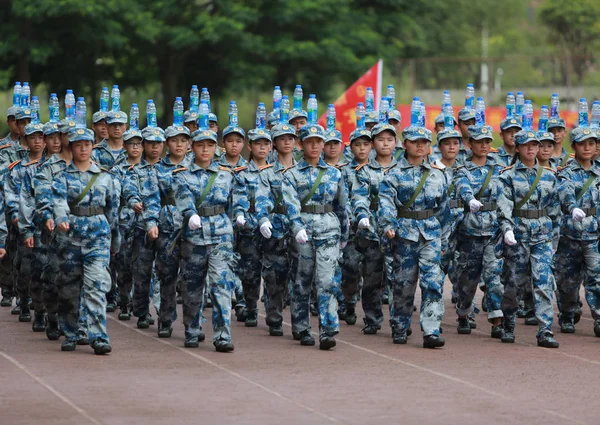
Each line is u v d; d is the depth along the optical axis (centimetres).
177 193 2122
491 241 2359
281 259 2352
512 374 1919
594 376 1909
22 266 2517
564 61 8175
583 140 2411
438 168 2211
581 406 1675
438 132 2678
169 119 7019
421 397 1722
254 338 2330
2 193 2520
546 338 2219
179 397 1702
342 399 1702
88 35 6322
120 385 1786
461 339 2331
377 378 1869
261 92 7712
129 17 6297
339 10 6944
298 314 2228
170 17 6694
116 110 2664
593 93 7919
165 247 2280
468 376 1897
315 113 2412
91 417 1572
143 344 2214
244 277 2506
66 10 5947
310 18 6762
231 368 1950
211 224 2119
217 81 7319
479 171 2448
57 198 2058
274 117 2762
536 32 12369
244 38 6525
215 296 2122
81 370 1914
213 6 6844
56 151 2281
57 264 2097
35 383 1795
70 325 2128
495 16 12256
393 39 7731
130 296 2603
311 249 2181
